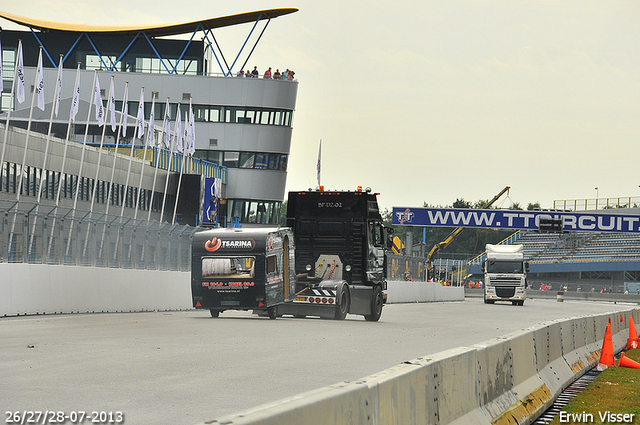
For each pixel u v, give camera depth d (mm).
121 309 51844
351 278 49250
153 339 30156
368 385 9984
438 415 12891
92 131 128750
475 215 147250
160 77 151000
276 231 46250
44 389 17328
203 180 130875
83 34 151000
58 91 84812
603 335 36406
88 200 107875
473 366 15250
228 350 27047
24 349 25375
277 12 150125
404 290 102688
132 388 17859
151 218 124125
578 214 147500
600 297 153750
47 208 45688
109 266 51812
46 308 44375
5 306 41219
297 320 46781
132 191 118875
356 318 53781
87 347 26375
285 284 47406
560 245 191500
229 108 152625
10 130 92250
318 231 49469
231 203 153375
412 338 35375
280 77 156000
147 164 123312
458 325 48000
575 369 27469
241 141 152750
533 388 19984
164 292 57562
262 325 40562
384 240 52656
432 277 156625
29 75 149000
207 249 45312
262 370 21875
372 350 28719
